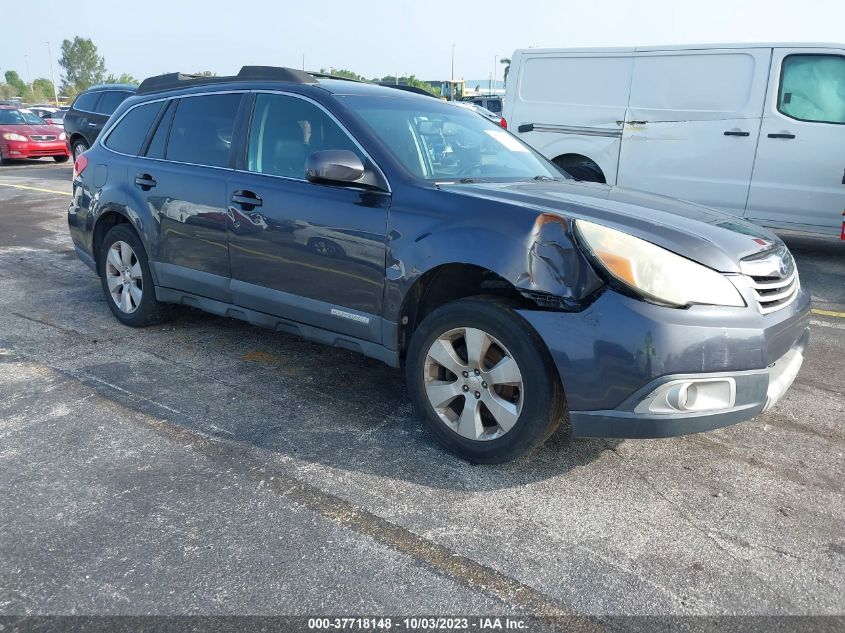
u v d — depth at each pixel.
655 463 3.21
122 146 4.89
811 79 7.10
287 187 3.71
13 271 6.64
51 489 2.85
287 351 4.57
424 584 2.34
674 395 2.63
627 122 8.10
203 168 4.20
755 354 2.71
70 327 4.96
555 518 2.74
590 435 2.79
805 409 3.88
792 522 2.76
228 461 3.11
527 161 4.19
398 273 3.21
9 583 2.30
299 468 3.07
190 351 4.52
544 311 2.79
